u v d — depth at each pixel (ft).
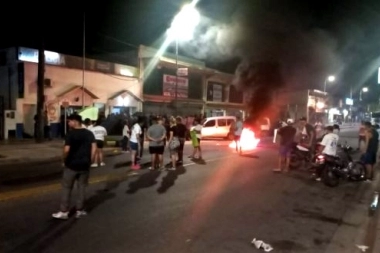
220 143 79.10
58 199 26.30
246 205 26.94
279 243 19.42
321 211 26.30
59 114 75.82
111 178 34.76
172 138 41.75
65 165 22.04
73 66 79.82
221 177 37.78
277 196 30.37
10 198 26.07
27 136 73.10
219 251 17.83
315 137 45.03
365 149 39.50
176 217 23.15
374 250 18.13
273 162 49.96
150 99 101.60
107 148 59.72
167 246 18.16
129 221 21.93
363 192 33.37
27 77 71.87
